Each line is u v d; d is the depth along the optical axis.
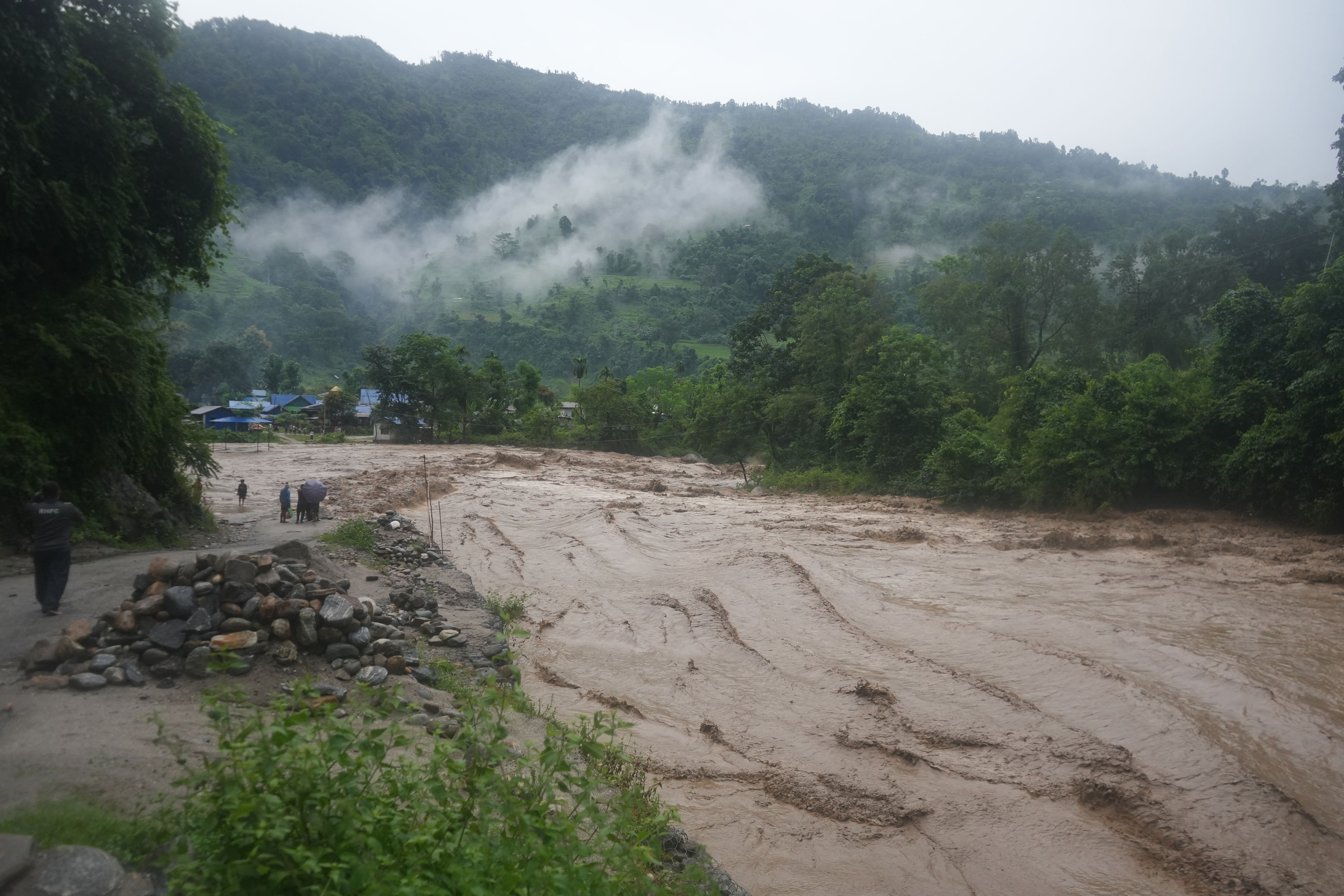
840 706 10.63
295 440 80.06
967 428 35.47
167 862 3.95
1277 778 8.28
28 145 14.13
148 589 8.53
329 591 9.22
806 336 49.94
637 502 33.47
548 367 170.88
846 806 7.95
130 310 16.75
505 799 4.06
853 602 16.05
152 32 17.58
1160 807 7.80
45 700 6.80
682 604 15.97
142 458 17.06
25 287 15.33
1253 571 17.62
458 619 13.02
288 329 167.38
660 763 8.85
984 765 8.84
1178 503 26.02
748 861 6.99
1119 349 50.84
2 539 12.92
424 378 80.06
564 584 18.16
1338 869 6.77
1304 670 11.35
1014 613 14.88
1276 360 24.67
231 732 4.34
